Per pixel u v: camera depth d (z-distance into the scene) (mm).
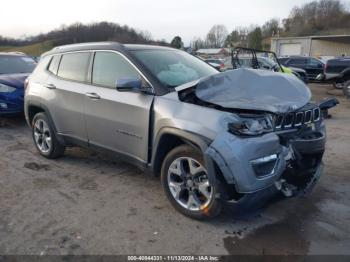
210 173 3182
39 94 5230
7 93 7465
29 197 4145
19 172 4938
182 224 3545
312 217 3734
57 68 5113
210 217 3488
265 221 3635
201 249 3156
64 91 4797
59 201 4043
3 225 3512
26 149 6055
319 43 45625
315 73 20766
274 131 3342
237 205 3182
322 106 3965
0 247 3148
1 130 7492
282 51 48531
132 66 4059
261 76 3684
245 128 3090
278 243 3258
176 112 3502
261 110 3225
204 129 3223
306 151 3586
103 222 3580
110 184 4527
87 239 3279
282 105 3332
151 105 3729
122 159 4258
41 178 4723
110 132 4246
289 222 3623
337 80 16469
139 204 3971
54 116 5051
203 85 3578
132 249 3143
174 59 4457
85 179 4691
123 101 3994
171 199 3748
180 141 3713
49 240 3258
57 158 5496
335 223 3617
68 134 4941
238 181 3062
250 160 3068
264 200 3287
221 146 3084
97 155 5660
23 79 7914
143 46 4512
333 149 6219
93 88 4418
